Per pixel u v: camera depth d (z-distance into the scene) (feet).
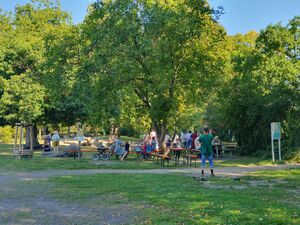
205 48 87.92
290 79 82.94
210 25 88.58
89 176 54.39
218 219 26.58
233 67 103.81
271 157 85.76
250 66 90.74
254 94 93.09
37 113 110.63
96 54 80.23
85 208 32.63
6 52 115.14
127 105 96.63
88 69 81.76
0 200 36.91
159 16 78.59
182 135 112.68
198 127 134.72
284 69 82.79
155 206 32.09
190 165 72.79
